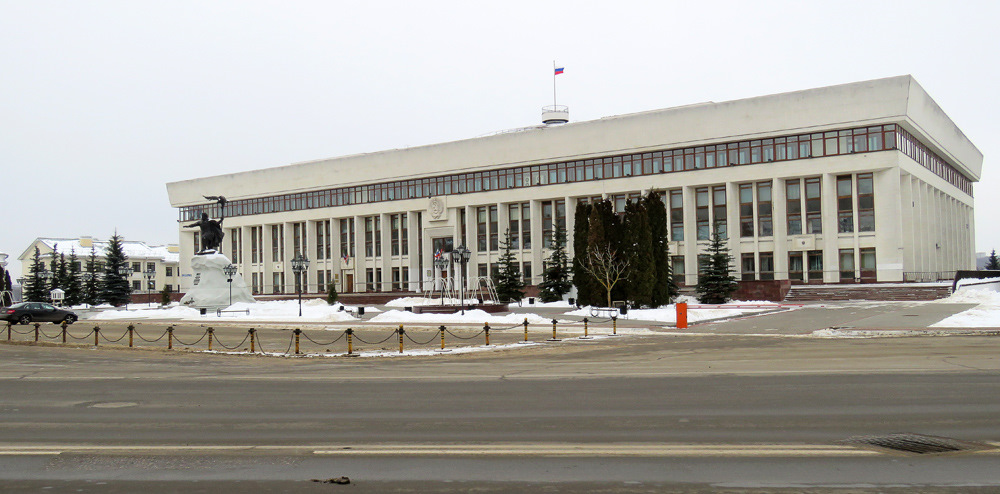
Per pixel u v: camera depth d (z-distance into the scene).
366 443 10.29
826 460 8.85
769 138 70.75
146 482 8.43
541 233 85.31
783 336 30.27
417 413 12.74
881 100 64.31
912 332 29.66
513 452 9.52
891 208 65.25
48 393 16.58
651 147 76.50
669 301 61.00
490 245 89.31
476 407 13.25
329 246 103.44
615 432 10.72
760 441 9.94
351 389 16.17
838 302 57.66
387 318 48.62
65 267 99.06
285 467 8.98
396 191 96.56
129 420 12.65
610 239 53.66
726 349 24.84
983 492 7.52
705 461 8.88
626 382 16.27
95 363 24.52
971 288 55.69
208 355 27.52
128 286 91.44
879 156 65.19
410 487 8.02
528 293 83.94
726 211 73.50
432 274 93.00
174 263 136.00
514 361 22.58
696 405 12.92
